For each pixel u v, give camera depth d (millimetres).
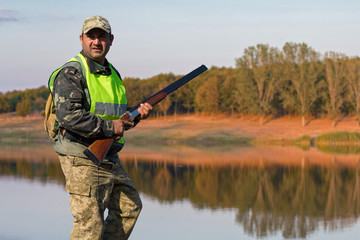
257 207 12102
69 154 3006
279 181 17156
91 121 2861
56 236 8391
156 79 101812
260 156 28484
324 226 10000
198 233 9125
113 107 3078
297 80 73750
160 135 53844
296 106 74000
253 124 74125
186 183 16344
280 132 56500
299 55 75250
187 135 53469
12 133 59094
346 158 27219
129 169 20609
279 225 10062
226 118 88812
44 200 11844
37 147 36031
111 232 3275
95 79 3010
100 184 3061
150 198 13203
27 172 18000
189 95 96875
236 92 79750
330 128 67312
